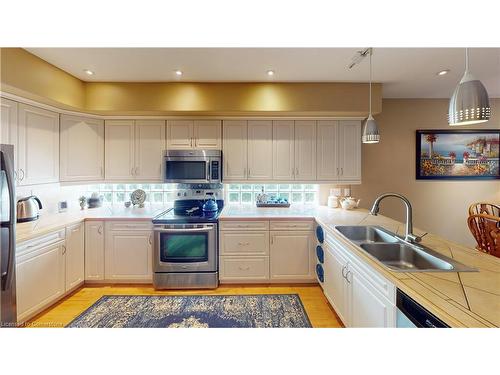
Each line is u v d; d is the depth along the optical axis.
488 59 2.43
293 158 3.37
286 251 3.05
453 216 3.83
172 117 3.33
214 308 2.59
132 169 3.34
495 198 3.83
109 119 3.32
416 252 1.81
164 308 2.59
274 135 3.36
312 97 3.03
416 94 3.56
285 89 3.03
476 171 3.80
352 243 1.94
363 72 2.74
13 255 1.94
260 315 2.47
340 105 3.03
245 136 3.36
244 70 2.69
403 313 1.27
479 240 2.31
